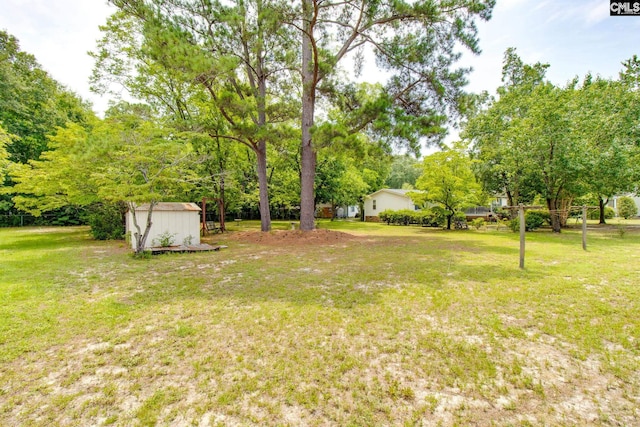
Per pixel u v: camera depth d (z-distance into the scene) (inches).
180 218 375.9
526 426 72.2
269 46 420.2
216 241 434.6
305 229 476.7
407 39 418.6
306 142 467.5
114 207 474.3
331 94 485.4
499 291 177.3
